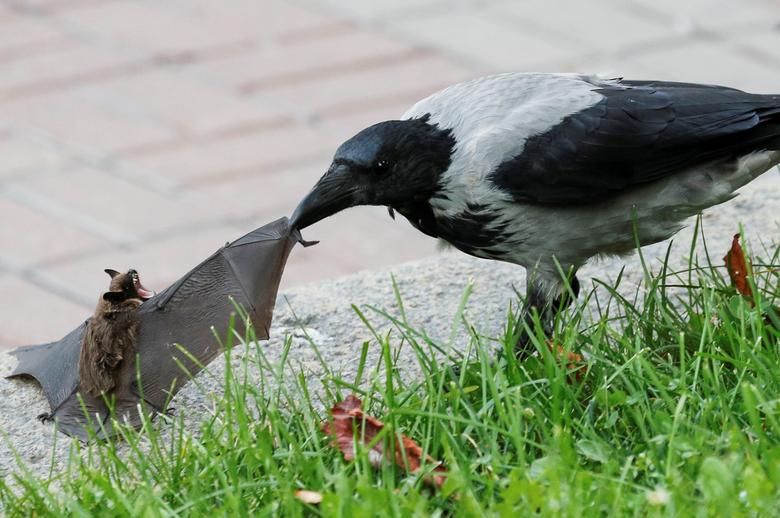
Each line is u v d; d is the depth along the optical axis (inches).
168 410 332.2
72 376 335.9
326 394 312.5
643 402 296.0
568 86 342.3
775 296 345.4
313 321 374.0
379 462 282.7
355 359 352.2
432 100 340.8
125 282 327.9
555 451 273.7
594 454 279.1
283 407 324.5
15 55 657.0
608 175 332.2
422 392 313.9
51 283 496.4
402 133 327.0
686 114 336.5
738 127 335.3
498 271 399.5
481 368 308.8
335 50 662.5
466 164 329.4
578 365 315.9
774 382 298.4
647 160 333.7
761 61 643.5
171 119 603.2
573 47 661.3
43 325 473.4
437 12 702.5
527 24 687.1
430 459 281.0
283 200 543.8
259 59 654.5
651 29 681.0
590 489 261.7
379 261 511.5
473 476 273.1
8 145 583.5
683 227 354.6
